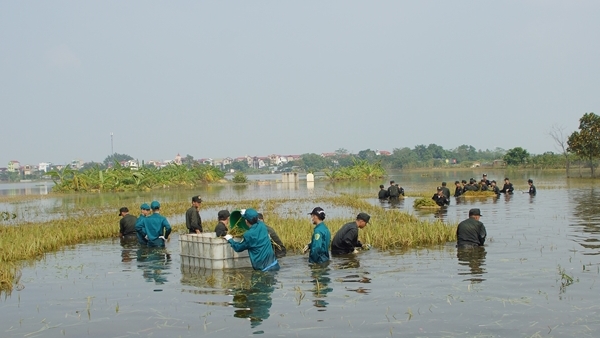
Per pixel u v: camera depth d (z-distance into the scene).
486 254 14.83
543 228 20.08
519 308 9.50
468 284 11.34
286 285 11.70
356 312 9.50
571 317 8.92
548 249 15.39
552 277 11.80
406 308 9.66
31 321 9.49
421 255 14.95
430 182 72.25
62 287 12.12
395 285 11.42
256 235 13.30
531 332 8.23
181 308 10.08
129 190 72.12
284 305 10.09
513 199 35.50
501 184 56.66
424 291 10.84
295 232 17.73
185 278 12.80
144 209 18.86
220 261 13.64
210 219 27.81
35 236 19.31
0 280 12.20
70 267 14.65
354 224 15.58
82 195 61.81
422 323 8.79
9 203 48.53
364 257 14.86
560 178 69.06
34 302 10.80
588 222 21.66
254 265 13.37
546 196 37.41
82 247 18.52
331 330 8.56
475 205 31.81
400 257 14.71
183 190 71.94
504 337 8.04
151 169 87.12
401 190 41.22
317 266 13.74
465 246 16.05
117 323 9.26
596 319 8.79
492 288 10.95
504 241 17.06
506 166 127.94
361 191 56.09
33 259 16.09
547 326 8.49
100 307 10.32
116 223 23.75
